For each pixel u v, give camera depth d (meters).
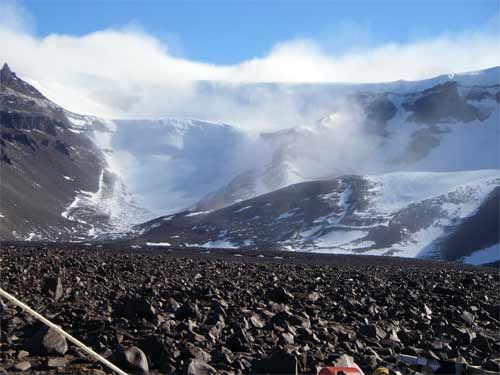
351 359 16.67
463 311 28.00
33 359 15.02
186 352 15.71
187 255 81.94
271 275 40.28
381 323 23.17
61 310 20.88
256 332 19.20
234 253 108.69
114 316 20.05
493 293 39.34
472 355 19.16
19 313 19.73
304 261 80.44
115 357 14.77
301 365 15.69
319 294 29.88
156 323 18.97
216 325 19.30
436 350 19.47
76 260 41.44
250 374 15.19
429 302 30.86
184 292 26.73
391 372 15.80
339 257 115.69
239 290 29.58
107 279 31.28
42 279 28.62
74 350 15.78
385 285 38.28
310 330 19.83
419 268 73.38
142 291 26.47
